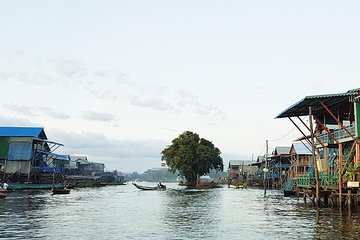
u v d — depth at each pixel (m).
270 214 32.84
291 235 21.66
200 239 20.66
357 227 24.16
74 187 95.62
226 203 46.28
